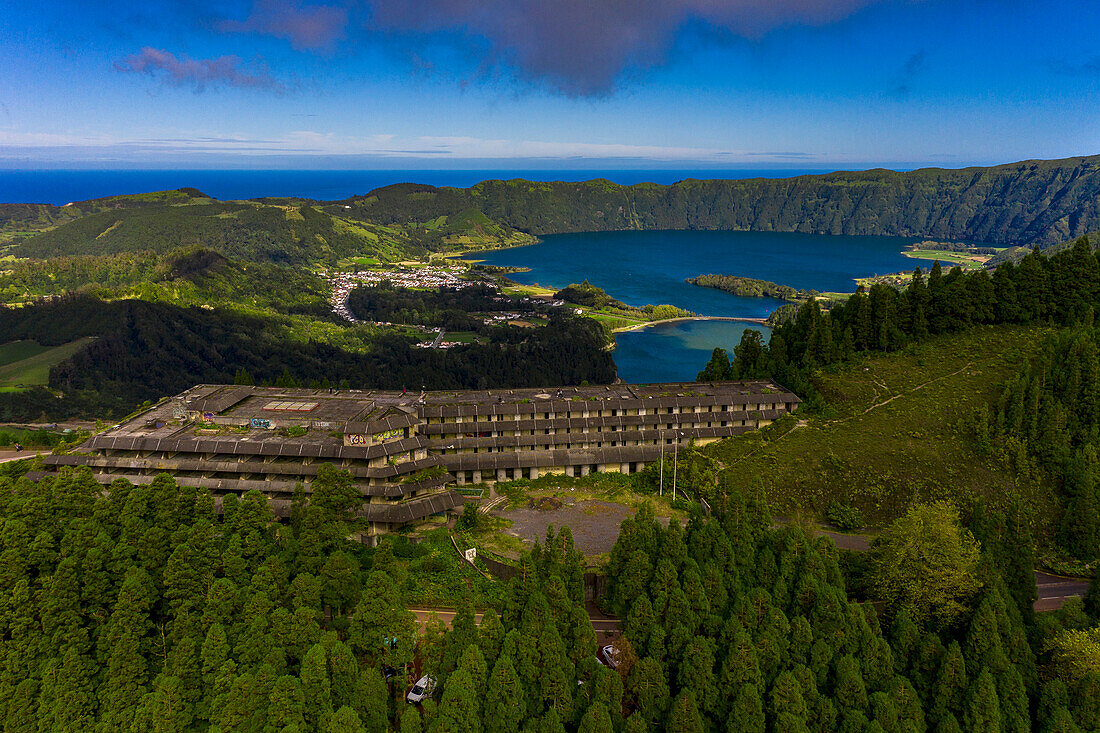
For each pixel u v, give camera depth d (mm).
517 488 160125
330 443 144750
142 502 113875
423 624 105562
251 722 84438
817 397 182375
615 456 168125
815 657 92312
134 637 94562
